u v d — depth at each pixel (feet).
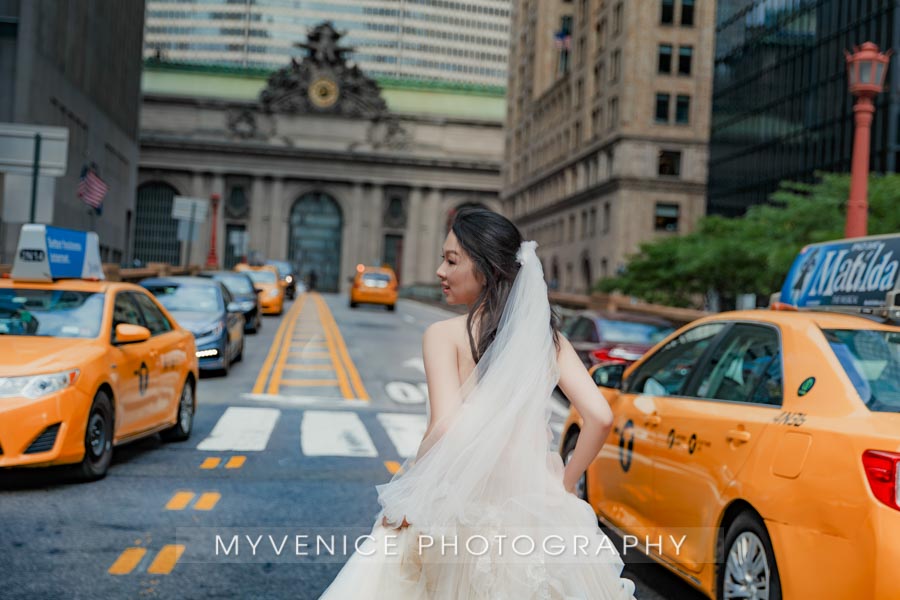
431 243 397.19
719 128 207.41
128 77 224.74
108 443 27.55
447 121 399.03
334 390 52.90
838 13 160.76
